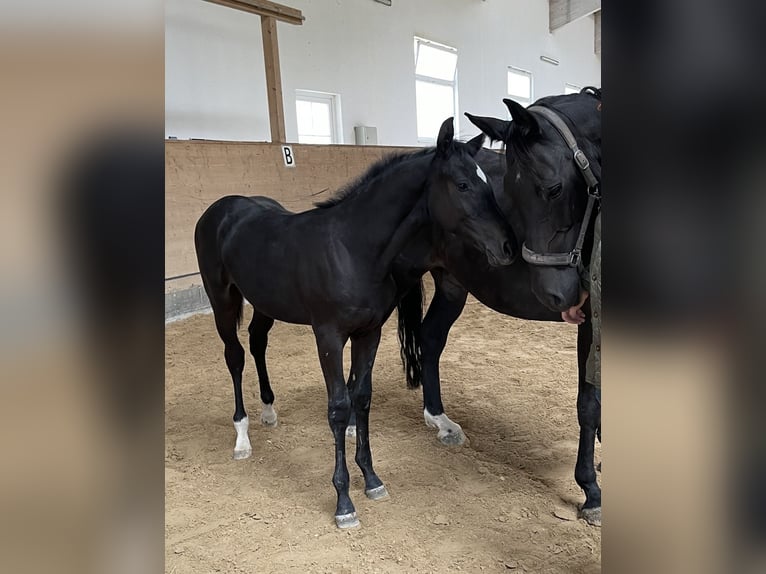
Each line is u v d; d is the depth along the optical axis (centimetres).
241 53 712
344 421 215
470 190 194
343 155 782
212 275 282
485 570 185
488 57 1179
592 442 211
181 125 657
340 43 847
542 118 181
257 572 188
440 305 297
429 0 1010
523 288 232
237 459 271
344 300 210
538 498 229
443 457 267
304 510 225
